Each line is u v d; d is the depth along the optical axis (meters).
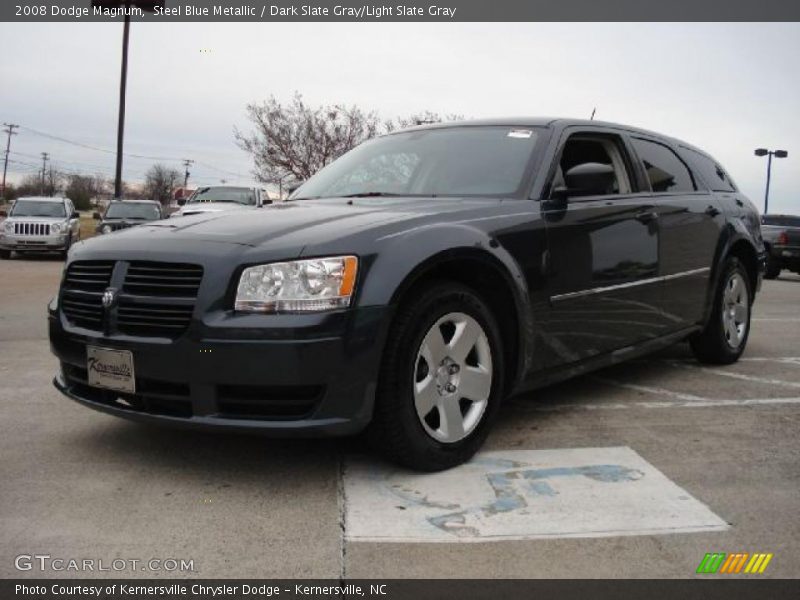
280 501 2.91
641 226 4.36
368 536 2.61
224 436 3.70
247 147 28.64
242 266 2.91
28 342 6.69
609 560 2.44
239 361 2.82
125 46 26.55
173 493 2.99
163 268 3.05
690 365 5.56
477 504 2.87
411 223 3.21
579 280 3.86
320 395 2.87
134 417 3.11
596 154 4.41
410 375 3.04
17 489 3.03
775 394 4.63
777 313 9.29
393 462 3.16
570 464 3.31
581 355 3.95
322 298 2.85
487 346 3.38
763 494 2.97
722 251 5.25
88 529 2.66
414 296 3.07
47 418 4.05
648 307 4.47
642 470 3.24
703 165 5.59
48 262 19.58
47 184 88.25
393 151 4.46
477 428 3.35
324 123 28.42
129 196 79.25
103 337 3.11
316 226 3.15
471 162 4.08
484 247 3.32
